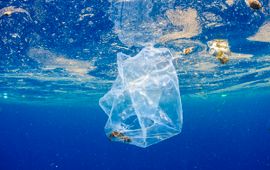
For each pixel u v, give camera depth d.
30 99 30.16
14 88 22.03
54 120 61.78
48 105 36.84
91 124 72.06
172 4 7.88
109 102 5.10
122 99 5.02
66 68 14.97
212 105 41.34
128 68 5.05
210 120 70.62
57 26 9.19
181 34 10.07
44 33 9.80
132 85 5.02
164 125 5.09
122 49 11.43
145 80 5.09
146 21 8.85
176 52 12.17
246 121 74.75
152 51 5.29
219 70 16.64
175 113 5.16
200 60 13.95
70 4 7.76
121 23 8.95
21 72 16.09
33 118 56.06
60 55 12.47
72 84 19.92
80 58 12.93
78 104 36.12
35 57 12.84
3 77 17.58
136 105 4.97
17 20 8.77
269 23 9.35
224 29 9.80
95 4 7.72
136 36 10.09
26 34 9.94
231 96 31.41
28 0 7.55
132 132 4.98
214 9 8.30
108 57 12.70
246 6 8.12
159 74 5.20
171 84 5.23
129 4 7.74
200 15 8.64
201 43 11.14
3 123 62.34
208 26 9.47
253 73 18.23
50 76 17.11
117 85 5.08
